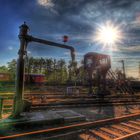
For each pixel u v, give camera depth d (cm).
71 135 597
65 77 5709
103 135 612
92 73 2270
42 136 570
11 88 2775
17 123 634
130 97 1984
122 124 778
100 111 1091
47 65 7544
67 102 1312
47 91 2394
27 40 716
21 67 696
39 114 786
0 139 515
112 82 2517
